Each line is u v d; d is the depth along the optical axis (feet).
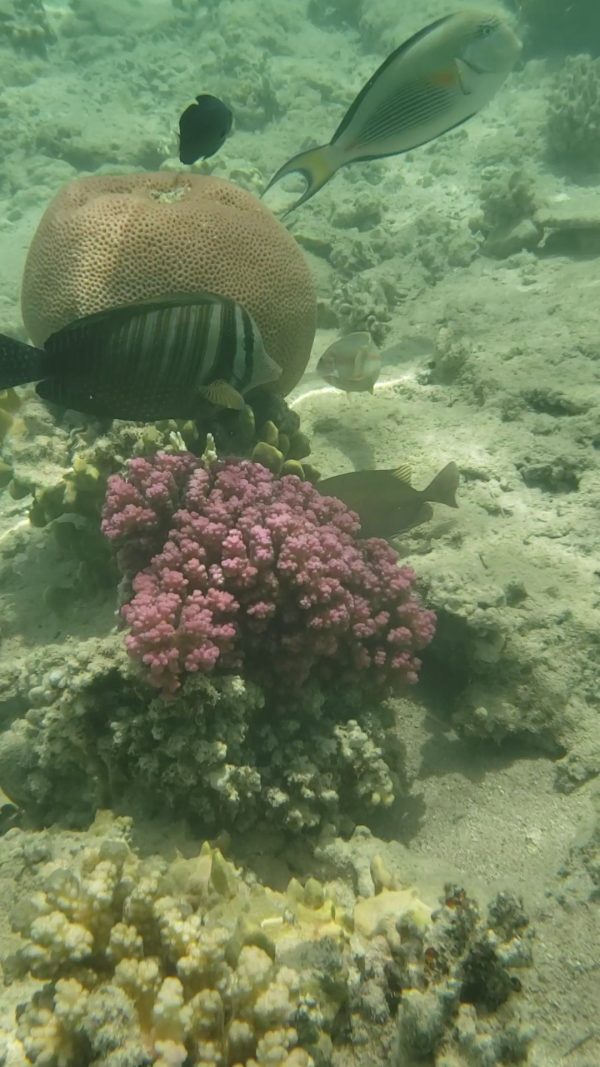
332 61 8.73
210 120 2.48
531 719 2.09
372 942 1.53
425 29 2.06
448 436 3.07
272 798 1.82
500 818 1.95
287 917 1.60
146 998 1.36
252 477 2.20
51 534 2.78
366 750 1.94
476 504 2.71
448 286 4.47
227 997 1.36
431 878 1.74
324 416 3.23
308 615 1.88
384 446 3.03
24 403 3.09
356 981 1.47
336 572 1.93
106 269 2.47
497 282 4.37
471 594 2.17
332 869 1.81
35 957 1.38
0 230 5.59
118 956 1.41
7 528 2.96
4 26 8.23
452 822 1.97
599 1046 1.40
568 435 2.94
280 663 1.90
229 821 1.85
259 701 1.87
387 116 2.15
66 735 1.82
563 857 1.78
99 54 8.56
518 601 2.27
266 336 2.68
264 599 1.87
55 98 7.40
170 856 1.74
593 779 1.95
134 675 1.78
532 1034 1.36
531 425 3.04
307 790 1.84
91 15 8.97
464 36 2.10
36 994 1.38
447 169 6.07
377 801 1.93
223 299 1.90
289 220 5.34
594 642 2.18
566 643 2.17
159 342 1.87
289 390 3.01
